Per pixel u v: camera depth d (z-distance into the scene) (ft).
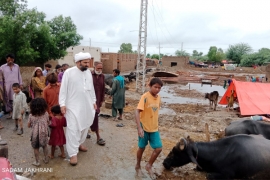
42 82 23.88
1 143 12.37
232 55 280.51
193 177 15.15
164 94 63.26
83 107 16.05
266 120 25.03
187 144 13.89
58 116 16.06
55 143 15.96
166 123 29.76
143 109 13.88
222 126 28.89
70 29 77.82
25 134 20.43
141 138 14.52
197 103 48.70
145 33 59.41
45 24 63.52
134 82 86.74
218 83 97.96
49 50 66.90
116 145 19.75
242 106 35.35
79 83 15.87
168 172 15.65
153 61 215.51
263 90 37.70
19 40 53.01
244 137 13.76
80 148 18.01
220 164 13.73
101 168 15.62
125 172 15.33
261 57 233.96
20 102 20.20
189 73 140.26
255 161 12.80
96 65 19.98
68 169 15.15
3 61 57.62
